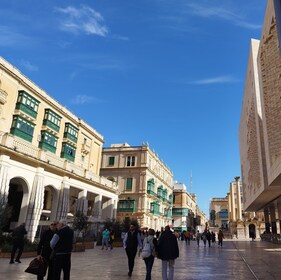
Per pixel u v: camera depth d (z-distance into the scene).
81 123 35.75
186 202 78.56
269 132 20.06
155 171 55.28
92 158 38.91
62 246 6.39
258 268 11.63
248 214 78.19
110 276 9.34
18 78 25.80
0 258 13.73
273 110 19.06
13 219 26.06
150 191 50.56
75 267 11.54
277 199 30.70
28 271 6.61
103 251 21.69
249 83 30.52
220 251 22.25
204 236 35.53
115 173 50.34
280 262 13.87
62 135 32.16
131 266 9.64
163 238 8.11
